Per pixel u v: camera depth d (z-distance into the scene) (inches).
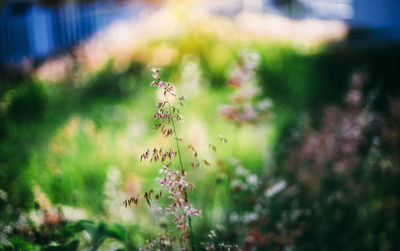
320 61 274.8
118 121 216.1
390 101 153.2
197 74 241.1
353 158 129.2
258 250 100.6
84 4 478.3
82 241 90.5
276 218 116.7
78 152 166.7
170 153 61.9
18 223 93.4
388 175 131.1
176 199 63.7
